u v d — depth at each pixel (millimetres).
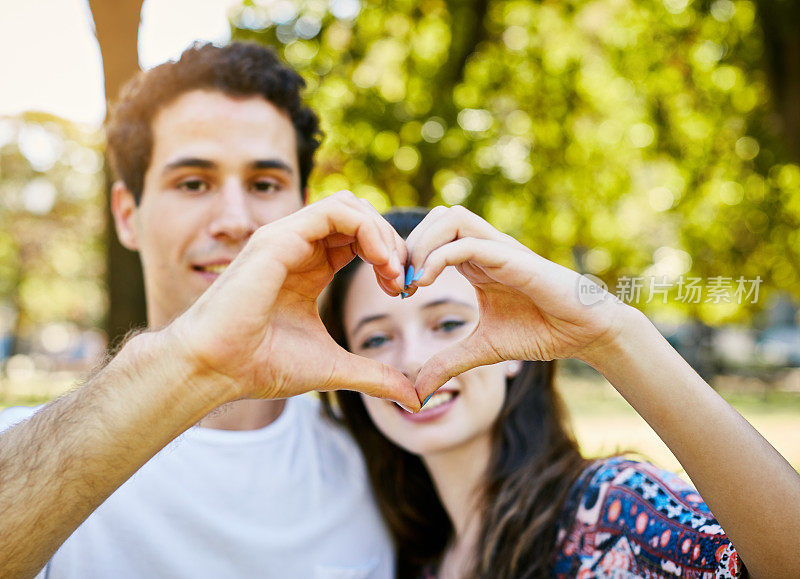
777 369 14945
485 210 7176
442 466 1961
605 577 1561
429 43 7523
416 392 1252
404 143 6977
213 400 1104
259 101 1969
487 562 1790
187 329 1084
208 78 1911
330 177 7074
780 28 5992
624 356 1205
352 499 1962
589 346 1222
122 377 1097
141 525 1688
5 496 1063
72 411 1104
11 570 1067
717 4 6754
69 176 17562
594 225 8344
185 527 1721
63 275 22547
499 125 7562
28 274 21891
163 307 2002
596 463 1771
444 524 2064
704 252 7375
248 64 1958
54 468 1072
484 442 1955
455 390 1829
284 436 1918
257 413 1918
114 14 3459
